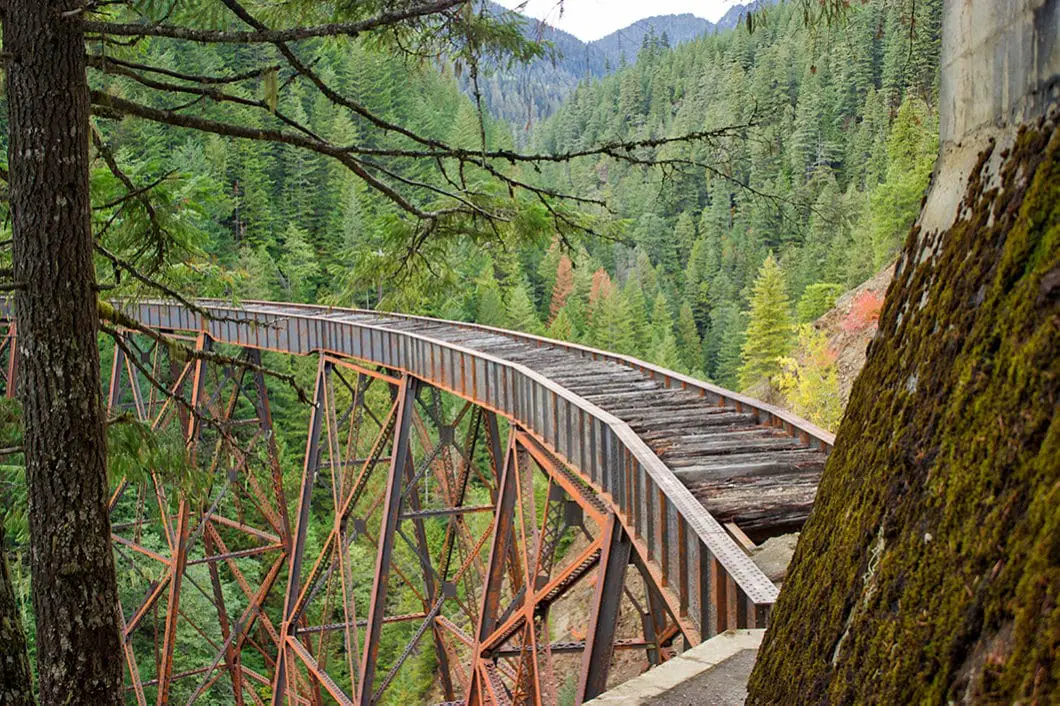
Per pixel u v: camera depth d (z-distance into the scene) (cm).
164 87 504
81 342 444
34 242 434
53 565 439
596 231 627
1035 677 81
